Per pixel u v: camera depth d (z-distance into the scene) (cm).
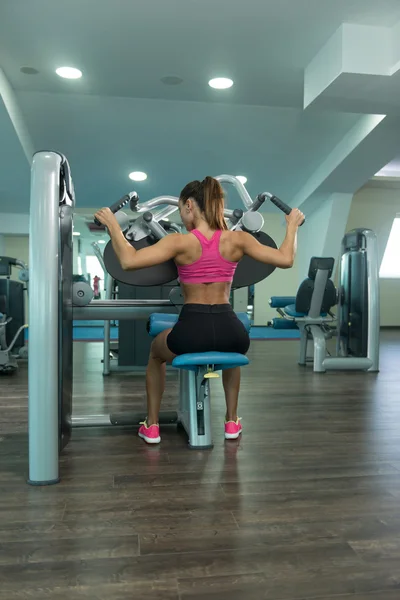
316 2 302
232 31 333
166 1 299
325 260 383
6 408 259
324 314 415
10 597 99
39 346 154
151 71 393
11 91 423
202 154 554
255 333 764
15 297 429
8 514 135
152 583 103
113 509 138
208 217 171
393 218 841
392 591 101
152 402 200
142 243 194
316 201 661
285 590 101
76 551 116
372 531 126
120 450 190
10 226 747
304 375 371
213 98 445
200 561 112
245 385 329
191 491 151
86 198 681
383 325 925
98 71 394
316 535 124
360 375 375
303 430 220
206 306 171
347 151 517
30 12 311
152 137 515
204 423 194
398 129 464
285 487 154
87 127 495
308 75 382
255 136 518
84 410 258
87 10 308
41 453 155
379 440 205
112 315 213
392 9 310
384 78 337
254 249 170
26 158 506
